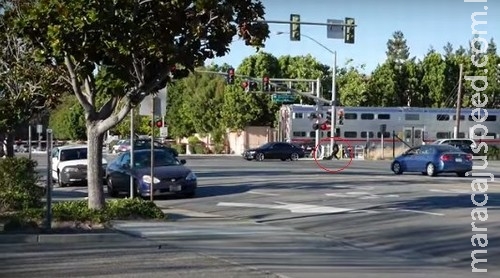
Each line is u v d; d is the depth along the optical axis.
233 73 50.31
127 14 13.59
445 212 17.11
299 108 62.50
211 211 18.58
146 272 10.02
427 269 10.60
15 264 10.59
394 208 18.14
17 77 19.52
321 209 18.30
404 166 33.38
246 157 55.22
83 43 13.54
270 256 11.59
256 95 75.75
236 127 76.88
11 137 22.03
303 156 56.91
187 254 11.66
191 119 80.94
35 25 13.73
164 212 17.80
